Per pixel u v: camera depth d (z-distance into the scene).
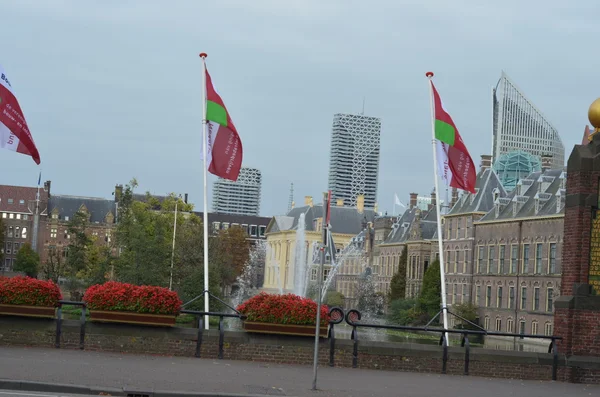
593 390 33.97
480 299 139.75
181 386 26.66
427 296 142.25
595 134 37.62
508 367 36.81
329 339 35.94
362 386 30.06
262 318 35.38
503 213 136.75
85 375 27.30
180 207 145.88
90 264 163.00
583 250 37.16
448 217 152.88
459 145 48.44
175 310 34.97
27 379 25.50
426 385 31.67
